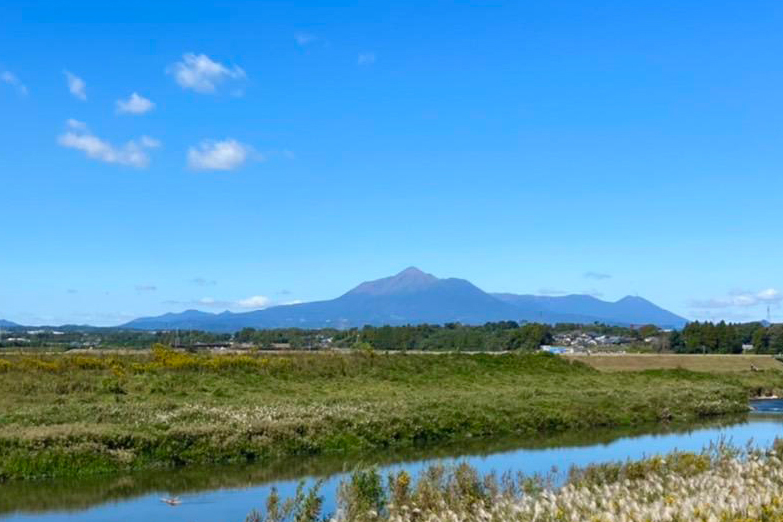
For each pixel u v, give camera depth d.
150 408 28.02
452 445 28.61
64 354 41.44
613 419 35.16
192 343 81.25
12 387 30.48
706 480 12.93
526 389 41.84
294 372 41.00
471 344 94.50
